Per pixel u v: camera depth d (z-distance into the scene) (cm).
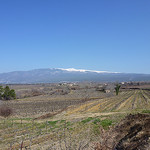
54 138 2097
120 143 1544
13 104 7125
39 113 4984
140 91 10544
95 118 3028
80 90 12925
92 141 1858
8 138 2277
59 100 8069
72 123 2869
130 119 2067
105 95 9344
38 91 12050
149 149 1190
